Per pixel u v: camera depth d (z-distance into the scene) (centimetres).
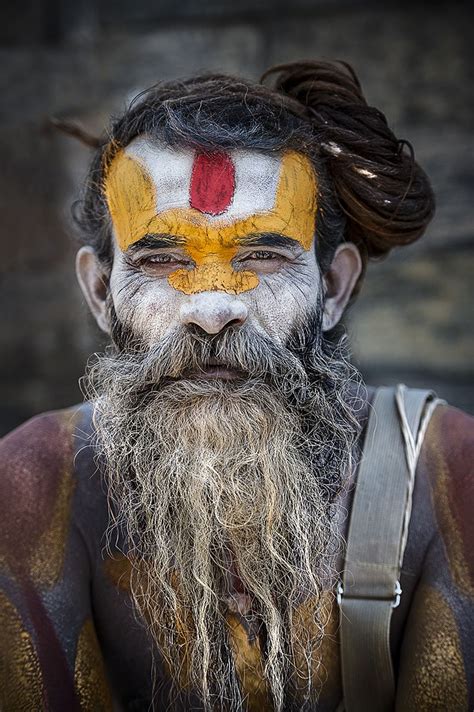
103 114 267
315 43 257
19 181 267
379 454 127
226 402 121
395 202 136
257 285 124
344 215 138
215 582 123
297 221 127
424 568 124
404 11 251
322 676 125
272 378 124
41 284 271
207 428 120
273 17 258
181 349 121
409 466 125
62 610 124
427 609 121
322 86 137
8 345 274
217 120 127
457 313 252
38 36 270
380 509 123
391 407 132
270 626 120
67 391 273
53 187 266
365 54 254
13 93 269
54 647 123
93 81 268
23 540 125
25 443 132
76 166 263
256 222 123
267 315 124
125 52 266
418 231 143
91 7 267
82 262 142
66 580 125
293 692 125
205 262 123
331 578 124
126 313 127
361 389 138
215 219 122
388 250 147
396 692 124
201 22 262
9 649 122
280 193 125
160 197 124
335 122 136
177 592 123
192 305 121
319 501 124
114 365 128
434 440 129
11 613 122
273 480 121
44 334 273
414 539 124
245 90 134
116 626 129
